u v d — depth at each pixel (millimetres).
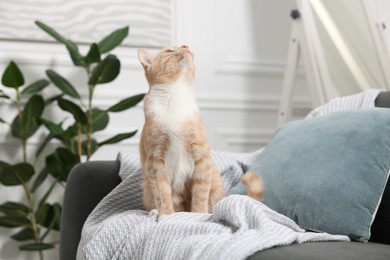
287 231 1139
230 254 1004
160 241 1276
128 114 2729
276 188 1514
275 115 2945
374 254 982
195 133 1570
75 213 1730
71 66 2654
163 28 2777
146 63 1671
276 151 1635
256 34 2930
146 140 1585
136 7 2742
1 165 2424
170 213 1494
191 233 1232
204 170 1563
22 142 2482
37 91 2447
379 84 2459
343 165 1401
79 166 1782
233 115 2881
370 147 1399
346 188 1362
